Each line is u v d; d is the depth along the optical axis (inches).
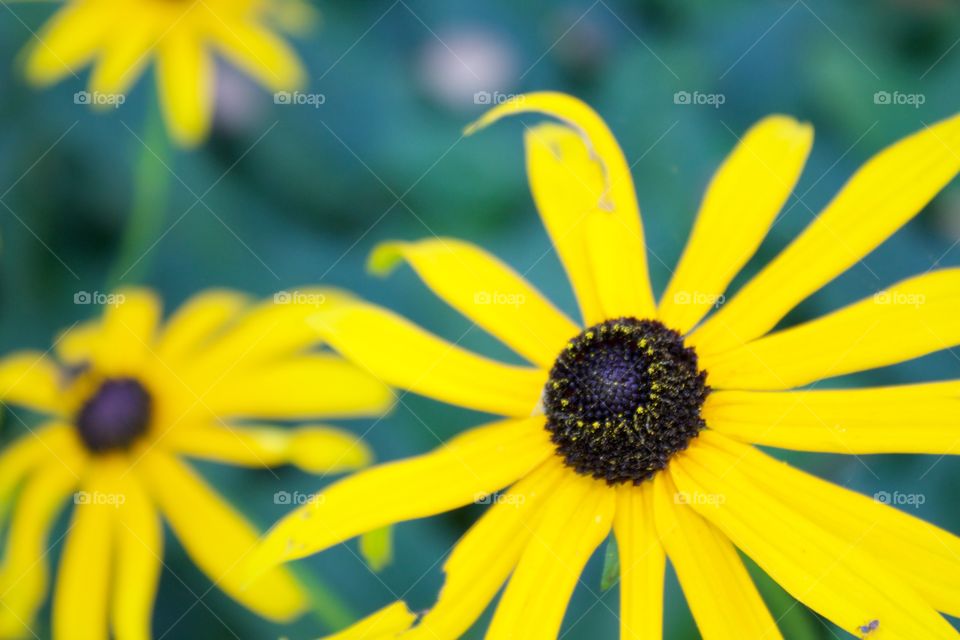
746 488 7.3
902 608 7.0
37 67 10.1
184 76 10.0
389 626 7.3
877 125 9.5
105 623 8.8
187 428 9.0
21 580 8.9
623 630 7.2
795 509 7.3
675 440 7.5
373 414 9.0
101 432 9.0
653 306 7.8
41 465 9.1
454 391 7.8
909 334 7.4
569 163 8.1
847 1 9.9
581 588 8.6
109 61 10.0
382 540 7.6
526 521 7.5
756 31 9.9
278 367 9.0
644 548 7.4
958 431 7.2
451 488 7.6
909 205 7.5
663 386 7.5
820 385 8.7
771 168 7.8
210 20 10.1
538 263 9.6
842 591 7.0
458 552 7.5
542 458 7.6
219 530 8.8
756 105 9.7
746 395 7.5
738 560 7.3
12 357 9.6
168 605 9.1
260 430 8.7
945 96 9.5
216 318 9.4
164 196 9.9
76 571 8.8
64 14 10.2
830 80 9.6
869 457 8.4
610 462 7.5
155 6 10.1
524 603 7.3
